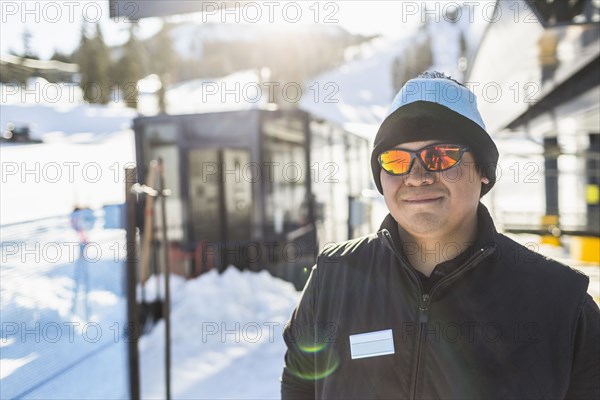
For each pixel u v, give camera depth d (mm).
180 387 3916
